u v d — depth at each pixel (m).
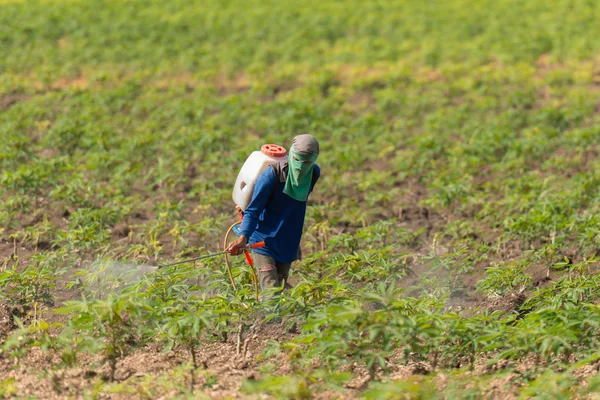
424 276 18.72
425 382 11.47
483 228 23.06
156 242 19.61
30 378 13.14
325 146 31.53
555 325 12.70
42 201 25.20
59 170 27.50
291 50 52.88
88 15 62.00
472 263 18.98
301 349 13.78
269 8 67.75
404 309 13.84
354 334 12.12
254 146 30.45
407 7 68.12
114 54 50.69
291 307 13.75
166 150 30.25
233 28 60.00
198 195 26.66
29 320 16.27
